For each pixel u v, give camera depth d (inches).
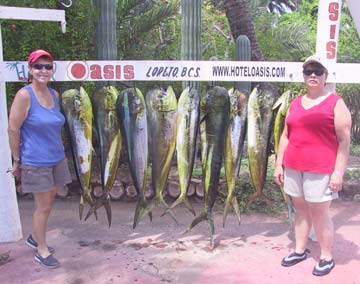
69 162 225.6
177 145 147.0
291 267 137.5
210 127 146.7
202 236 164.6
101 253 149.3
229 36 347.9
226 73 148.9
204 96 146.7
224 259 143.6
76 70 147.3
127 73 148.0
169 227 175.3
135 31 250.1
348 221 181.9
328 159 124.3
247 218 186.2
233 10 255.4
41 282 129.4
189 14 156.8
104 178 150.4
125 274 133.7
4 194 155.9
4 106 152.9
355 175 228.7
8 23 192.7
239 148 149.9
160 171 148.3
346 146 122.6
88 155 146.9
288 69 149.7
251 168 151.4
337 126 121.7
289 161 131.3
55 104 135.1
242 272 134.2
